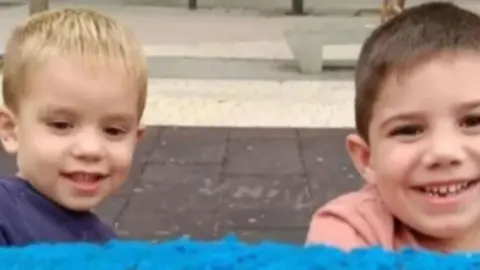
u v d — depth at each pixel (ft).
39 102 3.21
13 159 8.44
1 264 1.60
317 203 7.50
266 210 7.30
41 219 3.26
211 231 6.79
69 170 3.23
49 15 3.43
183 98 11.47
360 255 1.66
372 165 3.08
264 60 14.32
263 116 10.65
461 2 20.40
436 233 2.90
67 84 3.16
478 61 2.79
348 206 3.11
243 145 9.36
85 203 3.30
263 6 21.83
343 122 10.39
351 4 21.97
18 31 3.46
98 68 3.19
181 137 9.58
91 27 3.34
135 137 3.41
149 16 19.48
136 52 3.37
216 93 11.84
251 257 1.63
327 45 14.15
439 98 2.77
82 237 3.40
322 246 1.75
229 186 7.95
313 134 9.84
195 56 14.46
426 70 2.79
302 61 13.44
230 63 13.99
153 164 8.54
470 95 2.75
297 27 14.24
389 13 9.59
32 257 1.64
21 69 3.28
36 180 3.29
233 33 17.16
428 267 1.60
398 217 3.00
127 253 1.65
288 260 1.60
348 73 13.41
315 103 11.35
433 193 2.84
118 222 6.95
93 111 3.19
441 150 2.74
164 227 6.86
